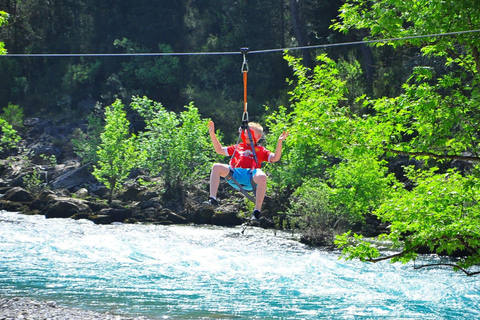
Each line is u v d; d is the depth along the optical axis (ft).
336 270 104.17
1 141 268.21
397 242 65.05
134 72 327.67
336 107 68.33
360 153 63.31
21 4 357.41
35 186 219.20
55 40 366.22
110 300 74.95
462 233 60.64
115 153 201.26
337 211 142.51
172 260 109.70
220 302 76.23
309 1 286.87
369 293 85.56
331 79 69.15
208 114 282.97
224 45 330.75
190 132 204.23
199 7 365.61
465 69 69.72
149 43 340.80
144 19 342.03
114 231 150.41
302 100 70.13
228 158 244.01
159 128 207.21
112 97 313.73
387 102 65.98
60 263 102.22
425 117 64.08
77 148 262.47
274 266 106.32
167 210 187.73
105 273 94.53
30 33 361.10
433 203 63.46
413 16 65.82
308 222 146.30
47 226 153.48
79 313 65.72
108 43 339.16
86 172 237.25
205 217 183.93
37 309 66.54
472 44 64.03
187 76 331.16
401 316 71.51
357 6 71.87
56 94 335.47
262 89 297.53
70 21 373.81
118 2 348.38
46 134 292.20
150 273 96.17
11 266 97.66
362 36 243.19
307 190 149.48
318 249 133.18
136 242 131.03
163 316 66.80
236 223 180.96
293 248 132.57
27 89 343.46
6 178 237.45
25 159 256.73
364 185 138.00
